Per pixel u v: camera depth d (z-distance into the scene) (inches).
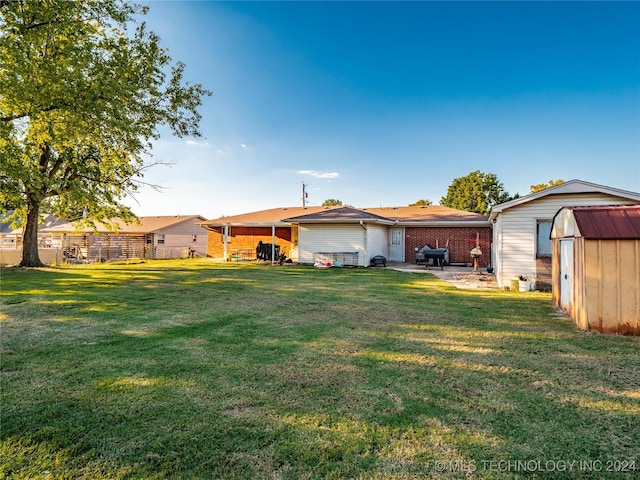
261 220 861.2
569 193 378.0
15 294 332.5
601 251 207.5
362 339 190.5
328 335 198.4
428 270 598.2
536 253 390.0
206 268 628.7
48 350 169.5
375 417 106.3
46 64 381.7
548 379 136.0
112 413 108.0
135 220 686.5
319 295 337.7
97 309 267.6
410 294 346.3
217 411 109.7
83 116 398.6
